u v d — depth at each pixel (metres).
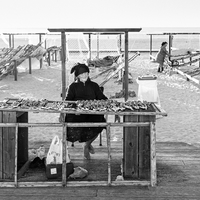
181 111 9.38
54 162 4.27
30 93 12.09
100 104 4.33
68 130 4.64
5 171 4.12
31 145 5.69
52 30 6.62
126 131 4.12
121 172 4.38
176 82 13.99
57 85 13.38
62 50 6.67
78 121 4.71
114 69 13.44
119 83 13.57
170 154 5.17
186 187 3.99
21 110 4.05
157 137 6.98
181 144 5.74
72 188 3.96
